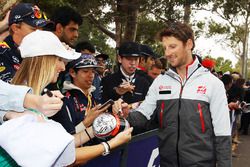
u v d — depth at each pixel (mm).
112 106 2330
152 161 2623
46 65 1558
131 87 3174
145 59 4590
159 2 10078
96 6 9703
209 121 2303
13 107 1332
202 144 2283
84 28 15102
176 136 2340
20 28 2285
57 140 1324
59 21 3324
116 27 13758
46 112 1351
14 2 2592
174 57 2297
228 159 2246
